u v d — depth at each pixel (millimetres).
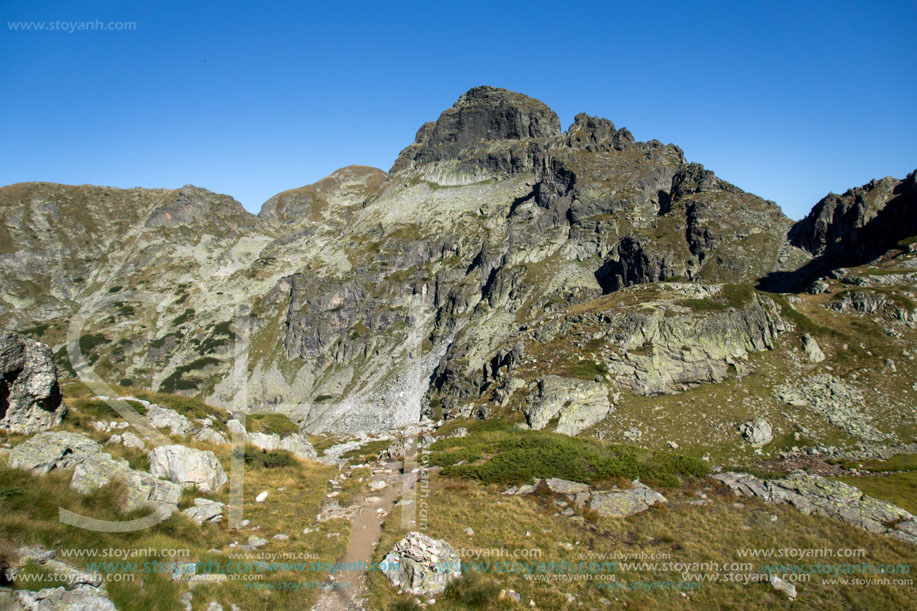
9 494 16703
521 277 190375
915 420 76188
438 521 28344
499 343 159250
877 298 100875
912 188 142000
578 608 20500
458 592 20766
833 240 162875
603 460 36781
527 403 80875
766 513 29016
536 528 27469
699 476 34750
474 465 38844
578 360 87625
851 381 84875
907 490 52094
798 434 74875
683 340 89438
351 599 20109
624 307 98000
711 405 80375
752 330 93625
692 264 173000
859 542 25562
